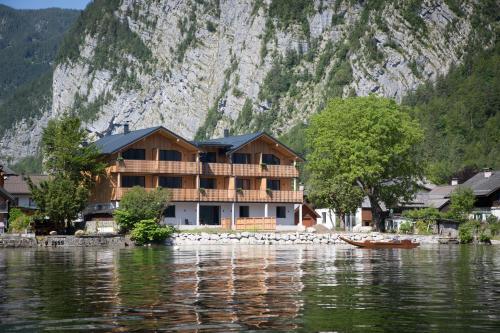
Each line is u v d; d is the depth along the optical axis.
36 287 28.81
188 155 88.19
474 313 22.23
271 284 29.92
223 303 24.06
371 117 88.12
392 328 19.81
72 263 42.72
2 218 83.56
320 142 89.56
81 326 20.03
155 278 32.50
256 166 91.06
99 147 87.00
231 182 89.81
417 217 95.12
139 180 85.38
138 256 50.44
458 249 65.44
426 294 26.72
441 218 93.62
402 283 30.61
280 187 94.00
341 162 88.75
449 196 108.25
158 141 86.25
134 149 85.12
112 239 69.94
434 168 164.12
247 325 20.11
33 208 89.81
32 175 100.88
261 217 91.44
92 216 84.06
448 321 20.88
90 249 62.50
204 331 19.31
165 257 49.19
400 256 51.94
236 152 90.75
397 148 88.31
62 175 78.88
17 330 19.55
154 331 19.33
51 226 75.00
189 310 22.58
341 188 91.50
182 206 87.44
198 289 27.98
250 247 67.81
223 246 69.81
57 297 25.62
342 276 33.81
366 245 67.50
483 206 105.94
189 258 47.97
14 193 96.38
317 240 78.38
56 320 20.95
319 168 91.06
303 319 21.06
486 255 53.81
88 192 76.62
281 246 70.69
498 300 25.09
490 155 196.75
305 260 46.12
